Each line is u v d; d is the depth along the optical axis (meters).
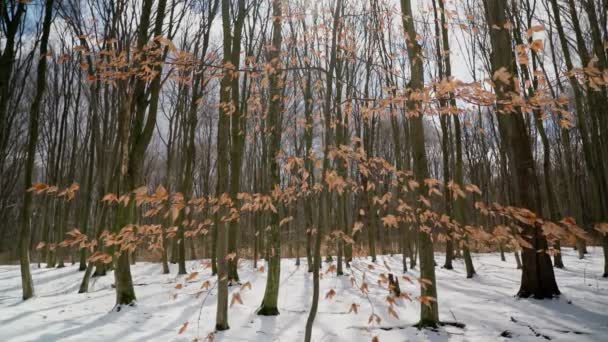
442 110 3.13
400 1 4.98
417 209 3.90
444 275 9.80
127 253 6.62
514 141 6.68
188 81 3.81
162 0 6.96
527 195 6.42
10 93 8.22
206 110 15.59
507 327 4.80
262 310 5.80
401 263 12.45
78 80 14.01
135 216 6.75
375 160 3.82
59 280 10.88
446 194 7.05
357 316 5.55
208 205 4.11
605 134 9.19
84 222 13.52
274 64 4.05
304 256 16.88
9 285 10.24
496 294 6.80
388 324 5.09
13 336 4.78
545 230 2.17
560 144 17.97
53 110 15.30
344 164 4.13
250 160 15.56
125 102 7.25
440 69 8.94
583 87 9.30
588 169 9.64
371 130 11.91
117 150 10.14
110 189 9.71
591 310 5.36
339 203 12.16
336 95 8.18
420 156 4.89
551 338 4.34
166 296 7.30
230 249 8.95
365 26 6.40
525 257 6.41
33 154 7.75
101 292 8.43
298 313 5.87
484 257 14.81
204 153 19.36
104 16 8.44
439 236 3.49
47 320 5.56
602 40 8.47
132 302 6.49
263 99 6.17
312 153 3.72
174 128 13.94
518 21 9.90
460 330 4.74
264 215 13.27
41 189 2.68
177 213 2.99
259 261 13.87
